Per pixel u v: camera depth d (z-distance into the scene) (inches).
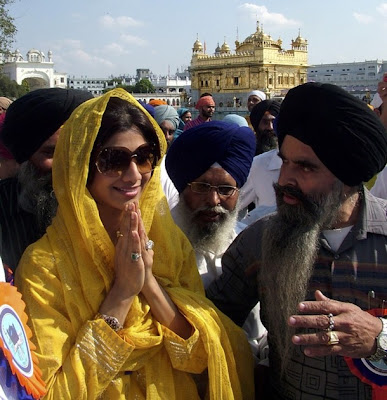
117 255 74.0
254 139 114.6
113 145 73.7
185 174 108.0
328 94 76.3
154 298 78.2
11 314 58.9
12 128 95.0
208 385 84.5
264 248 85.1
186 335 80.4
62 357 68.9
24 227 93.5
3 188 97.3
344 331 67.8
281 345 82.4
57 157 75.8
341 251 79.3
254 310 104.6
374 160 77.7
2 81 1790.1
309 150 77.9
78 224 73.5
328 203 78.9
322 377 77.5
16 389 55.2
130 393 76.2
